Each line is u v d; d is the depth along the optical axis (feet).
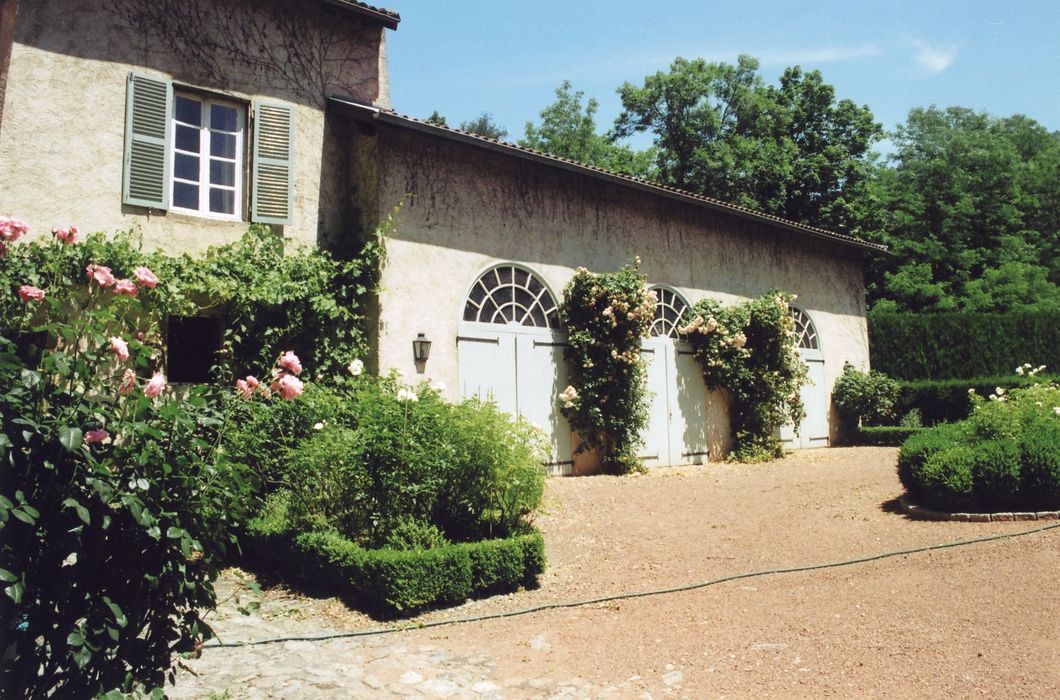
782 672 14.25
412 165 34.53
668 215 46.70
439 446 21.03
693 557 23.40
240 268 30.40
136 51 29.71
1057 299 96.02
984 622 16.39
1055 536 23.34
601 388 40.22
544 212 40.01
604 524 27.68
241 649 15.89
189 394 10.28
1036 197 116.06
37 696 8.50
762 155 87.25
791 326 50.26
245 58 32.45
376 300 32.71
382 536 20.38
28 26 27.45
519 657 15.48
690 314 47.19
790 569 21.65
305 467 21.56
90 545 8.77
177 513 9.04
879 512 28.48
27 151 27.02
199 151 31.68
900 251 98.12
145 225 29.40
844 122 91.09
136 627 9.07
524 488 22.21
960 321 69.62
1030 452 26.11
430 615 18.40
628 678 14.25
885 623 16.69
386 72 38.22
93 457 8.76
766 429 48.62
